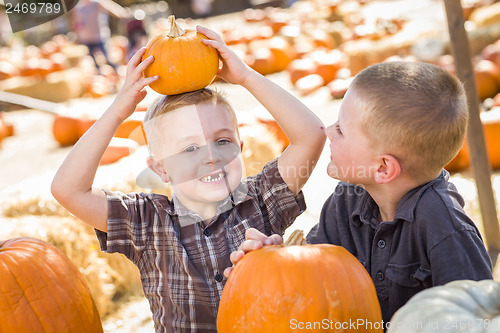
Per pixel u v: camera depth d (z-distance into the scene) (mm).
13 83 11531
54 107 9867
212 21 22594
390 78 1532
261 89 1795
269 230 1876
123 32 20469
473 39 9125
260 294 1401
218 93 1827
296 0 22797
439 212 1541
